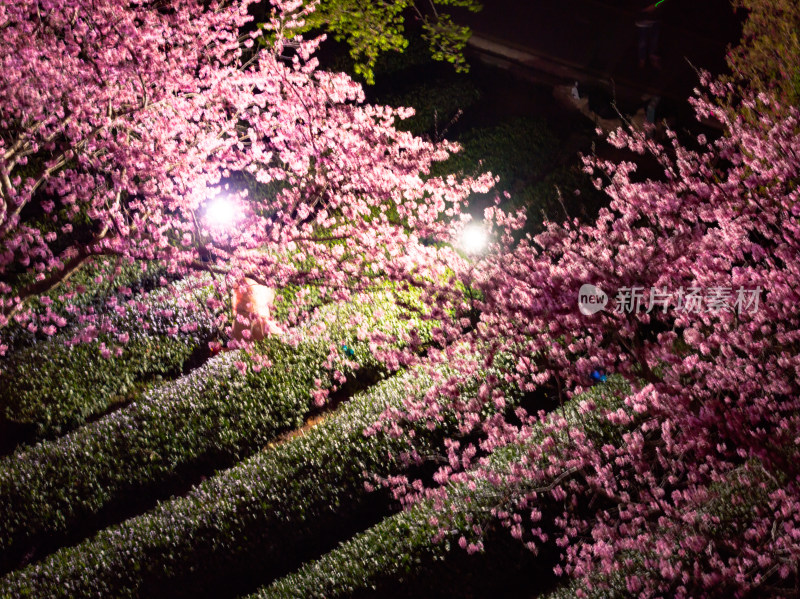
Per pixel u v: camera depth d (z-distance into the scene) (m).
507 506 11.25
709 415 8.89
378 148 13.82
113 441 13.96
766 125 12.90
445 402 13.26
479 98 22.34
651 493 10.33
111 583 11.55
